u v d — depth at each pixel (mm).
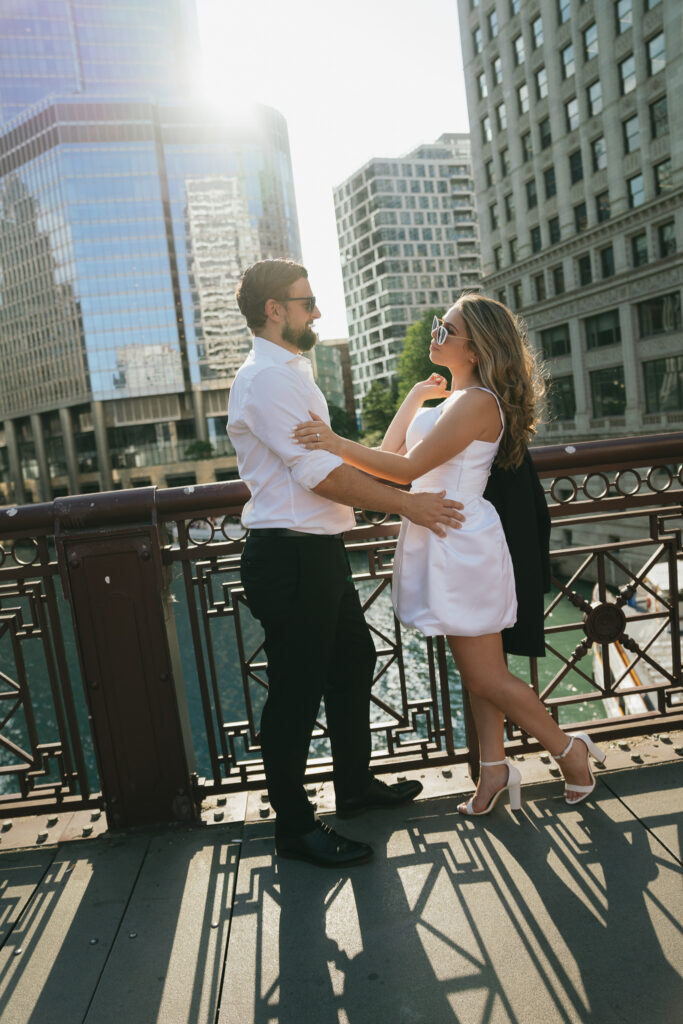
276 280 1964
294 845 2148
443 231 117812
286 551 1997
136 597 2301
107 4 97750
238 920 1913
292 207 94750
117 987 1718
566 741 2225
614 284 31875
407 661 20672
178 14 101562
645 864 1969
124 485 88938
